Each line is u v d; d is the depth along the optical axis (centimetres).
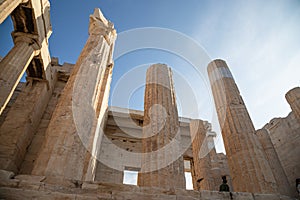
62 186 549
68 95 802
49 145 651
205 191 650
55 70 1619
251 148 979
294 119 1741
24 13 1012
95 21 1179
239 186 921
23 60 1024
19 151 1116
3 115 1377
